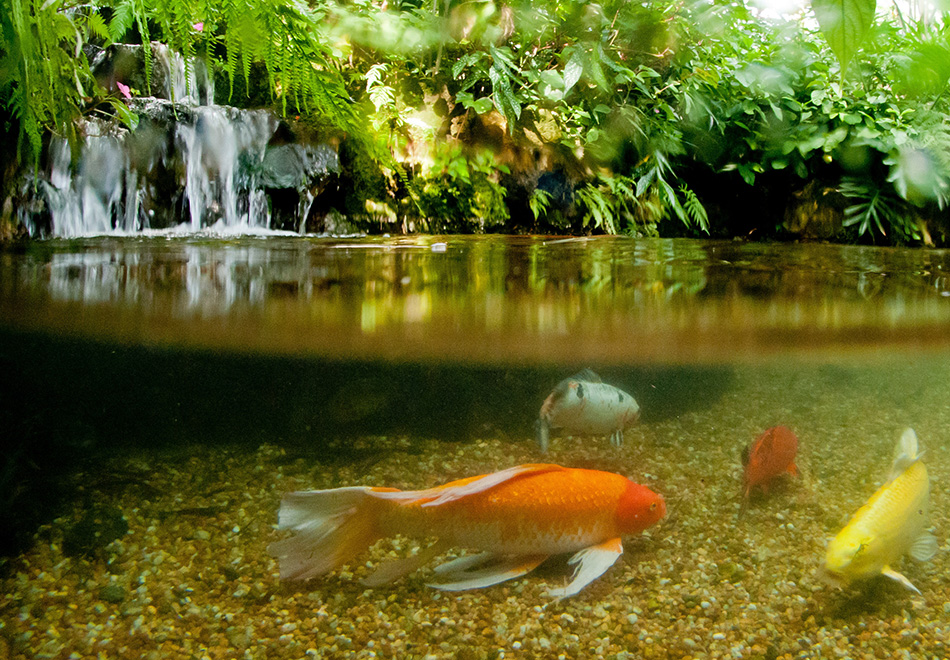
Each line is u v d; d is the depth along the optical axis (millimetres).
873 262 4809
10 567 2477
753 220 7633
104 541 2703
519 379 5934
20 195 4238
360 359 5359
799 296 3234
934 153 6859
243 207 5320
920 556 2680
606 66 6336
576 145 6723
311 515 2486
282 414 4688
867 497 3539
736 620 2352
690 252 4953
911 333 4051
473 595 2457
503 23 5930
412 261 3896
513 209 6352
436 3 5773
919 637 2279
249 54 2863
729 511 3279
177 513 3010
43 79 2781
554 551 2611
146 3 2924
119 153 4734
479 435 4668
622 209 6758
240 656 2084
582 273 3678
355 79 5793
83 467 3666
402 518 2535
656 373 6836
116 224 4832
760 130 7281
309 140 5434
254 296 2885
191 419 4637
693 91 6738
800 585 2582
